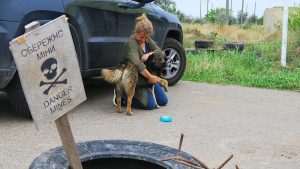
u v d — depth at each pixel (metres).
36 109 2.12
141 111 6.44
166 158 2.51
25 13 5.21
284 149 4.99
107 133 5.31
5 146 4.71
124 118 6.00
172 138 5.21
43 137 5.06
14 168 4.16
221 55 12.25
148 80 6.36
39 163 2.36
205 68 10.12
